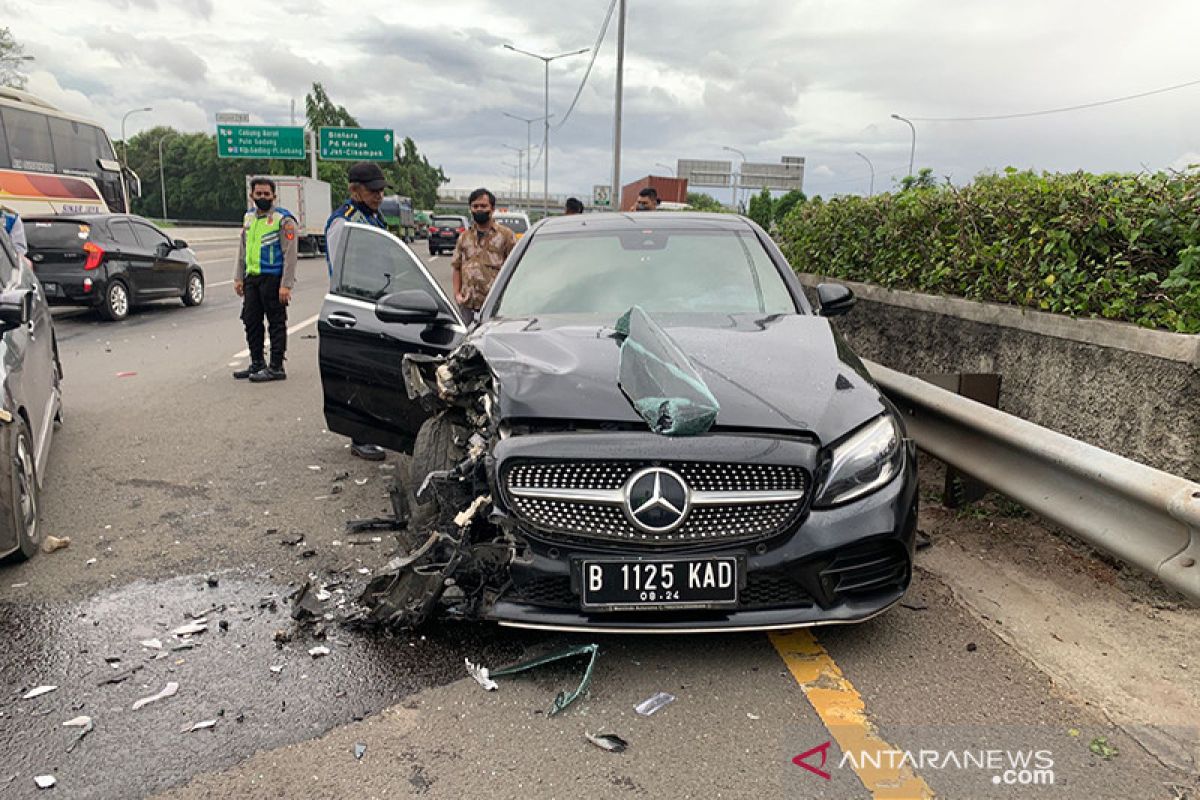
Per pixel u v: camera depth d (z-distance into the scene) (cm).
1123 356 407
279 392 817
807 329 378
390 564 328
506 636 331
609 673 304
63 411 731
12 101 1762
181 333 1233
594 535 289
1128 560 313
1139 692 290
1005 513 456
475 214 735
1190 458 371
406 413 487
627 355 331
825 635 331
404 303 439
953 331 565
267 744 264
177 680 301
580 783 245
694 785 244
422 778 247
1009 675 301
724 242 464
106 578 391
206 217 11744
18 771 251
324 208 3922
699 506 288
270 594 373
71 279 1303
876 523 293
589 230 478
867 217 770
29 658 317
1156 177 432
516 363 334
